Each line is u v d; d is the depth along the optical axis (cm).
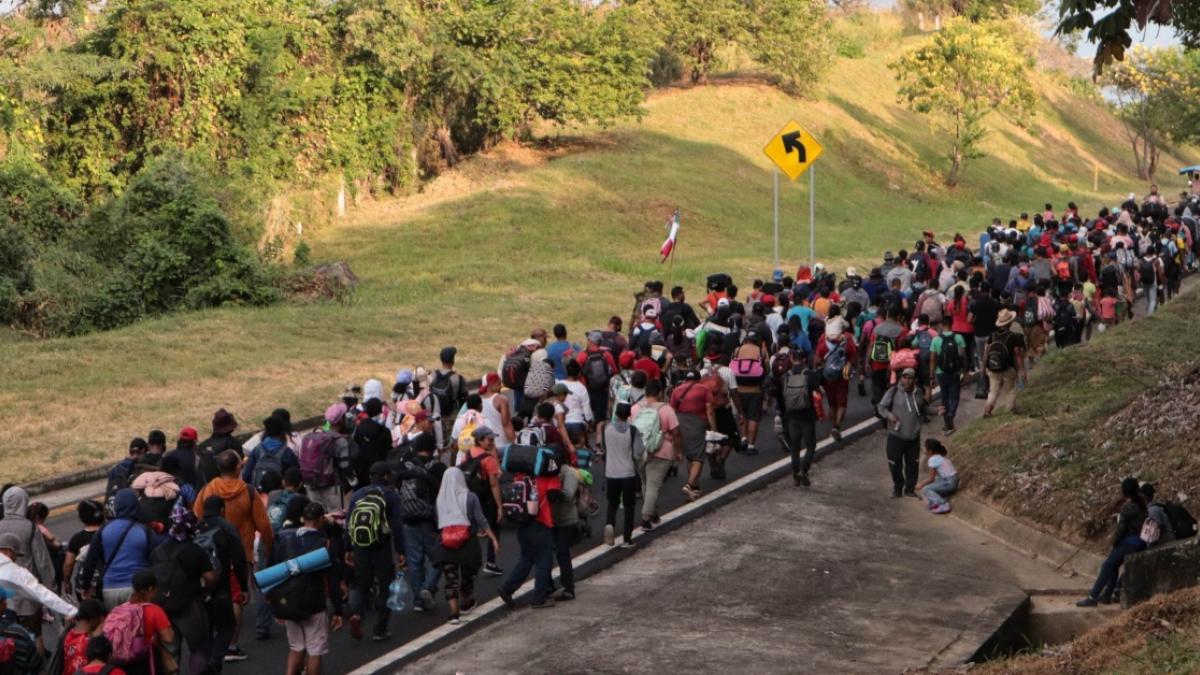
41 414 2127
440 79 4581
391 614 1261
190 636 1003
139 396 2247
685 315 2089
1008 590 1333
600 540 1495
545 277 3538
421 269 3622
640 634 1190
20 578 1024
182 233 3078
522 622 1231
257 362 2497
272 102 4084
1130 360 2091
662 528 1540
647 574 1377
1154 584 1188
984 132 6150
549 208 4247
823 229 4719
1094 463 1558
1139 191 7244
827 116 6291
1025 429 1778
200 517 1145
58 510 1709
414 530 1260
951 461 1736
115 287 2975
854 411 2191
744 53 6600
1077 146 8206
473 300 3206
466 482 1262
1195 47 1633
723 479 1759
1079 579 1382
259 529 1150
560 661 1119
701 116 5812
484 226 4041
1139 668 952
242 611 1202
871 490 1738
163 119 4000
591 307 3136
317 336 2720
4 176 3269
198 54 3988
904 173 6075
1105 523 1438
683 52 6194
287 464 1337
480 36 4638
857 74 7319
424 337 2756
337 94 4328
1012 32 8131
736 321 2038
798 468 1736
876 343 2042
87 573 1054
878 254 4231
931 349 1978
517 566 1261
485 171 4684
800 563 1416
